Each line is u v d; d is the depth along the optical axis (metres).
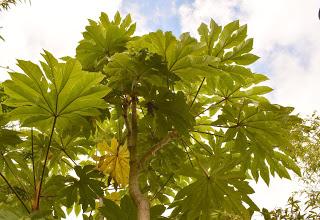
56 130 4.17
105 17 4.25
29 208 3.68
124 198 2.99
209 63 3.35
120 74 3.33
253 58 3.70
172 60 3.38
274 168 3.91
